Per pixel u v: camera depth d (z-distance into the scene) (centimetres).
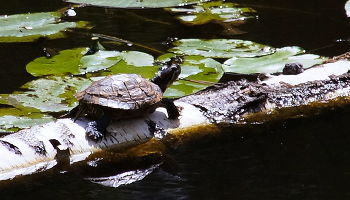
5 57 975
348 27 1138
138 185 557
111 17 1215
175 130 668
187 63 874
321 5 1293
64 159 598
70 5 1288
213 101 723
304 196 525
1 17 1115
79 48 955
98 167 600
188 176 574
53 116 712
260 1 1336
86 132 615
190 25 1151
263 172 579
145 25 1159
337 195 526
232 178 566
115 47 1023
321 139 664
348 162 599
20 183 562
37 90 770
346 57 855
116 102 614
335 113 740
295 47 941
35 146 590
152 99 633
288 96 753
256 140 667
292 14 1230
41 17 1126
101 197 529
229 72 845
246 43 987
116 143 625
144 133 645
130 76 655
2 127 654
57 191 546
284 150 636
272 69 847
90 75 834
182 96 752
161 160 616
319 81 783
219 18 1184
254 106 727
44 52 997
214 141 667
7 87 838
